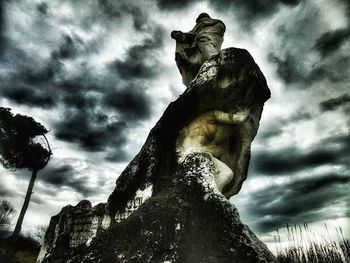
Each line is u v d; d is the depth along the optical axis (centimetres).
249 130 386
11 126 1614
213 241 229
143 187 329
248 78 346
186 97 357
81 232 346
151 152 346
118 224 257
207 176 279
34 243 1762
